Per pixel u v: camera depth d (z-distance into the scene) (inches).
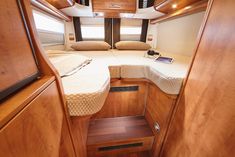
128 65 53.1
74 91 26.1
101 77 34.2
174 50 81.8
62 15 78.2
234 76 20.0
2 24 12.8
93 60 58.1
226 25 21.4
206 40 26.4
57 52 49.7
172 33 83.2
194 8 55.1
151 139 54.2
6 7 13.5
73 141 30.2
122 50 98.0
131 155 54.2
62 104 23.7
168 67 48.0
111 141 51.4
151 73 49.8
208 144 25.7
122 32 108.2
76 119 28.9
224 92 21.8
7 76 13.1
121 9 83.5
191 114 31.3
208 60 25.7
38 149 15.7
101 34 105.9
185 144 33.9
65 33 98.4
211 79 24.9
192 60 31.1
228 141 21.2
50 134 19.0
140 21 106.4
